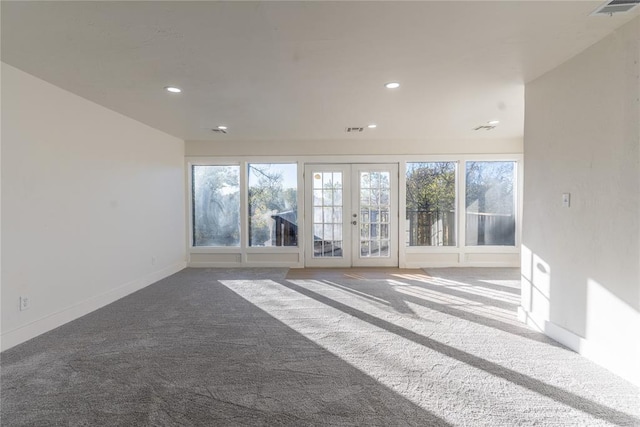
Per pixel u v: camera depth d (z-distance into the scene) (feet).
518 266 18.43
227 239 19.26
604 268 7.19
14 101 8.57
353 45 7.37
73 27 6.51
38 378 6.93
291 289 13.94
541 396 6.25
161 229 16.15
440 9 5.99
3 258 8.30
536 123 9.31
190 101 11.29
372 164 18.75
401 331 9.34
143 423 5.55
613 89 6.88
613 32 6.83
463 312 10.90
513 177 18.70
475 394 6.33
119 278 12.89
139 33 6.78
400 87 10.03
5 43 7.18
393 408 5.93
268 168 19.12
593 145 7.41
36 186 9.23
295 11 6.02
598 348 7.33
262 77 9.18
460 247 18.61
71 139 10.49
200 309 11.38
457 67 8.59
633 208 6.50
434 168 18.84
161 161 16.17
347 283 14.97
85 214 11.10
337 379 6.89
